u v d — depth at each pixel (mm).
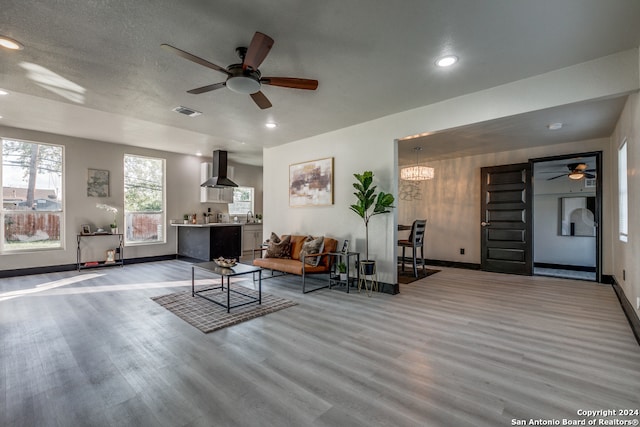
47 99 3842
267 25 2182
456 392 1843
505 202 5898
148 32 2275
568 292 4289
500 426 1547
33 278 5133
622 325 2961
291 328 2885
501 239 5922
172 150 7195
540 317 3193
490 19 2100
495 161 6137
